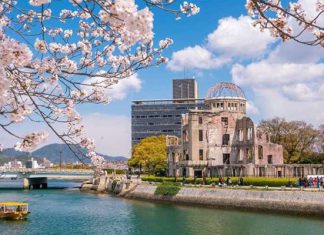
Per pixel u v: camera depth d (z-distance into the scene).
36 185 170.25
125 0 8.80
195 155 118.31
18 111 11.29
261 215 68.94
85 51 15.18
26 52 9.55
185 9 12.31
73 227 62.75
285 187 76.19
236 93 126.62
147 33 9.14
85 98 15.53
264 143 113.50
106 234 57.09
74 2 9.72
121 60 16.00
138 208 84.38
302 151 127.69
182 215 72.50
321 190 68.75
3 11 12.20
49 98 14.40
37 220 69.56
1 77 9.00
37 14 12.72
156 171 150.25
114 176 141.00
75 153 13.06
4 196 120.25
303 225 58.84
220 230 57.50
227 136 120.19
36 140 12.17
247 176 104.88
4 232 58.59
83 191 141.88
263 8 11.57
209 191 83.44
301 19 9.95
